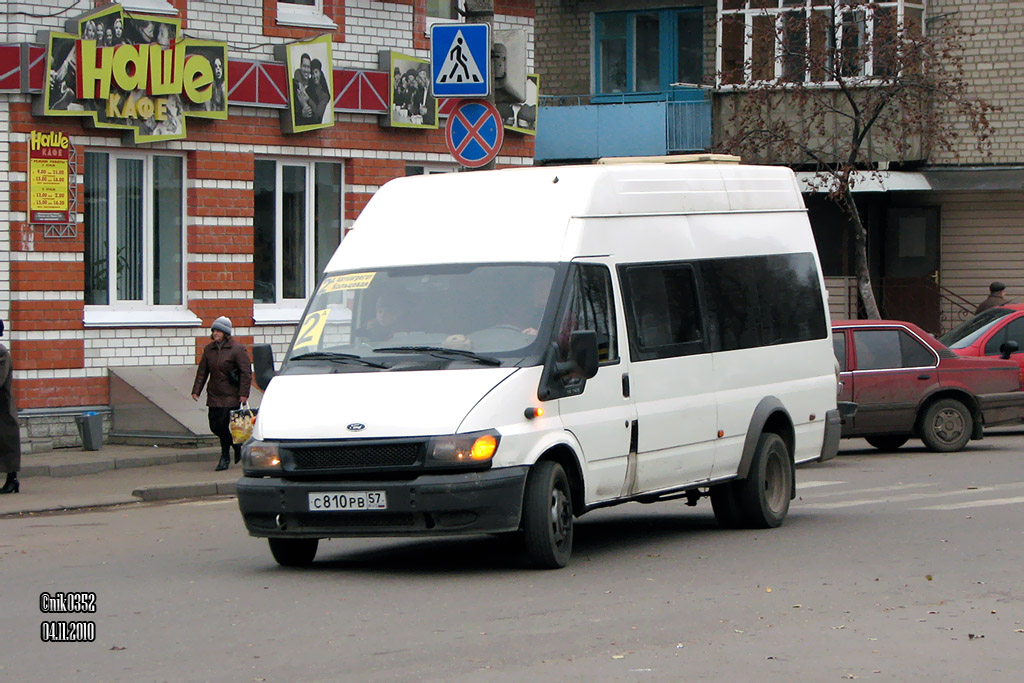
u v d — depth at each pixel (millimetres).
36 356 23797
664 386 14328
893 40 33562
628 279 14070
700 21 40906
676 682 8797
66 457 22750
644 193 14539
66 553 14789
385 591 12070
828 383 17094
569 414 13008
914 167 37344
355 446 12297
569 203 13688
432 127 28906
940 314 37938
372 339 13273
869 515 16750
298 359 13375
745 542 14789
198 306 25875
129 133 24812
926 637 10109
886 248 38625
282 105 26641
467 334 13023
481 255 13562
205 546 15234
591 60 42062
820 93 34875
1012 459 23453
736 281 15617
